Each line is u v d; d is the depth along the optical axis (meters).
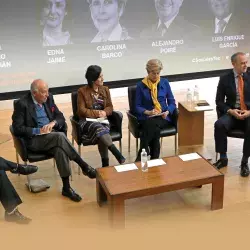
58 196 3.46
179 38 6.07
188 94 4.27
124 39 5.83
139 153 3.83
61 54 5.64
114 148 3.60
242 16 6.25
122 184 2.93
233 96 3.88
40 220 3.07
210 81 6.43
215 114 5.34
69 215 3.16
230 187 3.55
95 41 5.71
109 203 2.88
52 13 5.41
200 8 6.01
